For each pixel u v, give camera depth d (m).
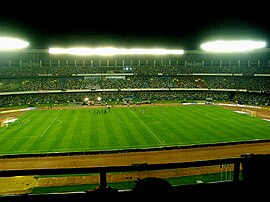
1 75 97.19
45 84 102.06
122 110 76.62
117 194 4.50
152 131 49.81
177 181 26.52
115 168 5.41
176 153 36.41
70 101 95.44
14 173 5.42
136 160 33.62
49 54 114.19
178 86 106.81
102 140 43.66
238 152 36.72
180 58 121.94
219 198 4.74
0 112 74.81
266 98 93.06
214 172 28.89
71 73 105.38
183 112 72.38
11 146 40.69
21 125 56.09
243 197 4.81
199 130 50.62
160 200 4.37
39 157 35.22
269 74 97.19
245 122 58.34
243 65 115.88
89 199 4.57
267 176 5.04
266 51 102.12
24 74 100.50
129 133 48.34
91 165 32.00
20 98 94.19
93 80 108.12
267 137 45.59
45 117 65.56
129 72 110.44
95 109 79.06
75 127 53.50
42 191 24.61
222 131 49.81
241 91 98.00
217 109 77.94
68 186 25.70
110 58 120.06
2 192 24.44
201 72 110.31
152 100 98.56
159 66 115.81
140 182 4.61
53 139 44.47
